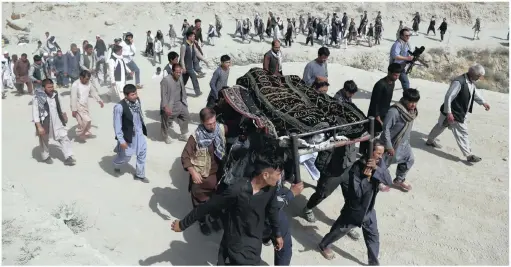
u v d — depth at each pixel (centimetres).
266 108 664
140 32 3112
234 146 626
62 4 3014
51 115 824
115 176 823
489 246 679
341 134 612
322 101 691
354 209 576
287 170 674
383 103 827
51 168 848
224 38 3130
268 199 472
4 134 1032
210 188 627
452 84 891
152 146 959
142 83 1540
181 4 3431
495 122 1148
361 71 1717
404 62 1200
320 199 682
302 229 699
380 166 564
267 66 989
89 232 646
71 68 1498
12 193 660
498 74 3006
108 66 1264
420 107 1274
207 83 1491
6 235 550
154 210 723
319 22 3159
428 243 683
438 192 820
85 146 959
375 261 616
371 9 3709
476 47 3119
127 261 596
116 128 754
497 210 768
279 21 3206
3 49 2567
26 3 2936
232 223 479
